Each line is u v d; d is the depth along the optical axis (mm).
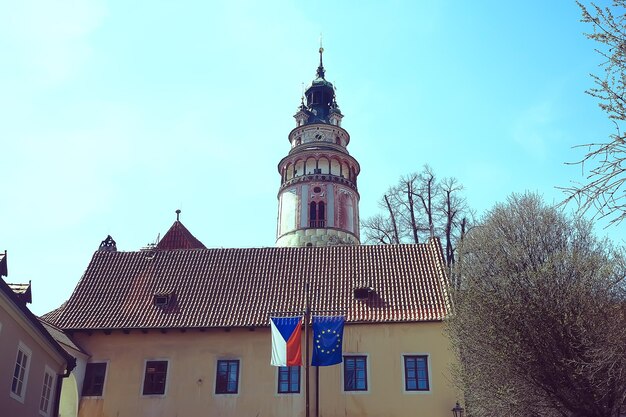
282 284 30266
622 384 18922
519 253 21922
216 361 27719
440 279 29281
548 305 20281
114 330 28156
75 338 28422
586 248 21922
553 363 19922
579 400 19578
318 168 51531
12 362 18656
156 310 29094
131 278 31531
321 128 55031
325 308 28234
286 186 51094
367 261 31469
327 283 30000
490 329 21125
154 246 39844
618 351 18172
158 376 27766
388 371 26641
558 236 22406
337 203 49469
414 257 31406
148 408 27125
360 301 28531
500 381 21031
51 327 27062
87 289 30781
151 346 28203
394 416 25953
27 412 20141
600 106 8273
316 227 48219
